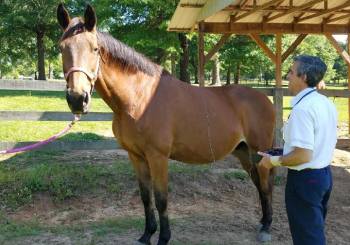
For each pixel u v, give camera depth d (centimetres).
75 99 316
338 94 763
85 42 325
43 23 2852
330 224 468
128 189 550
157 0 1477
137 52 374
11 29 2939
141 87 367
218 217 489
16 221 471
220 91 434
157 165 371
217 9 640
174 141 385
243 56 2081
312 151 243
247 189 585
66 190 530
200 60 820
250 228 456
